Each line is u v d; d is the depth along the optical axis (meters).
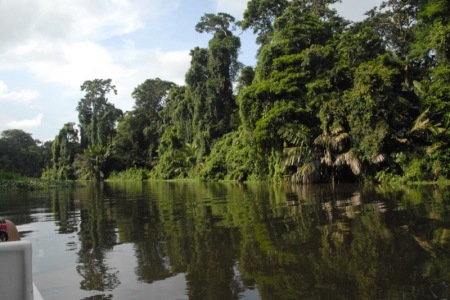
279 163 26.27
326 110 22.23
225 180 36.94
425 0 28.61
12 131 96.81
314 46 25.66
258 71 29.03
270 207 11.67
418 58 26.44
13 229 2.84
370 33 25.78
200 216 10.39
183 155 50.75
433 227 7.18
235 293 4.20
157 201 16.05
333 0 36.50
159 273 5.08
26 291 1.83
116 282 4.77
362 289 4.13
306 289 4.21
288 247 6.15
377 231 7.05
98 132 75.12
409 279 4.36
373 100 20.27
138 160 66.81
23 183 29.52
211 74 48.84
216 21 50.69
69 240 7.64
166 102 66.12
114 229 8.80
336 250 5.80
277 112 24.28
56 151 80.31
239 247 6.34
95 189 29.69
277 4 40.62
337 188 18.48
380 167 21.55
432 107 20.98
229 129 46.41
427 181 18.97
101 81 82.38
